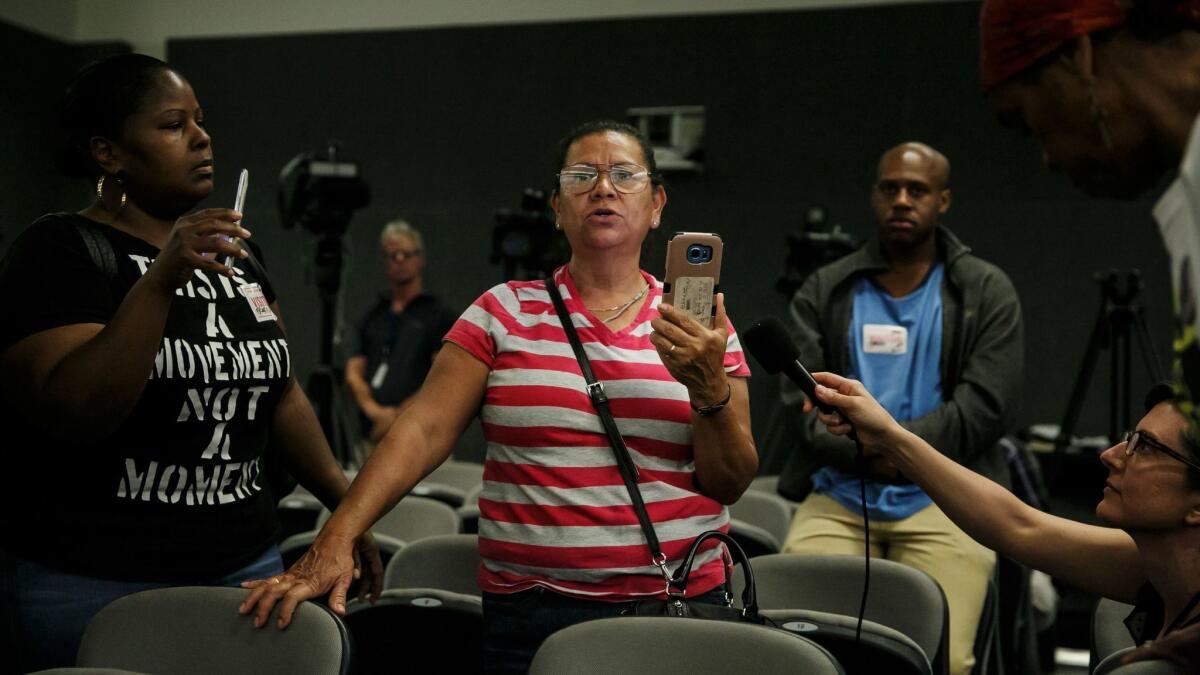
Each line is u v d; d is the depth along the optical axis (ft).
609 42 23.43
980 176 21.57
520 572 6.69
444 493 13.74
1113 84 3.44
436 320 19.67
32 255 6.57
